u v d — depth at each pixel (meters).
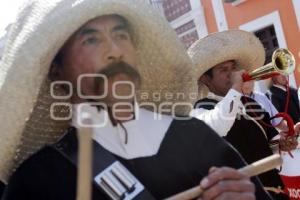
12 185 1.41
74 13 1.39
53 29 1.39
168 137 1.48
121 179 1.34
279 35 7.98
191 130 1.51
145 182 1.37
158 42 1.63
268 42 8.36
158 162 1.42
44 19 1.41
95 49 1.43
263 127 2.83
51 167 1.39
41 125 1.55
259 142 2.60
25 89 1.39
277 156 1.24
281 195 2.58
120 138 1.43
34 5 1.46
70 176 1.36
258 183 1.52
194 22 9.55
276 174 2.58
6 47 1.49
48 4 1.44
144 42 1.63
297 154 3.11
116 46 1.43
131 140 1.43
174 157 1.44
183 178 1.41
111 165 1.36
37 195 1.37
